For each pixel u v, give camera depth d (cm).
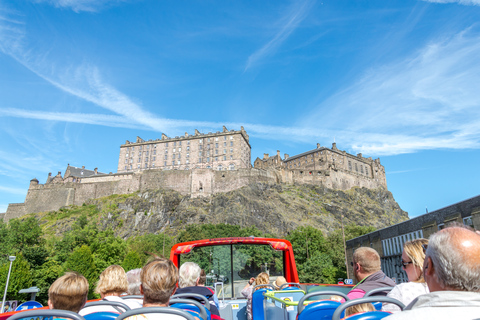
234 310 844
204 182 11281
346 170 14288
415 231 3916
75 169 14425
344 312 384
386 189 16238
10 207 13150
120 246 6806
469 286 214
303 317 368
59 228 11094
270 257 921
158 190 11519
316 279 5856
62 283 346
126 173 12762
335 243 7431
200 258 903
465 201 3112
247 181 11356
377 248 4925
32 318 332
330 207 11869
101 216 11319
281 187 11988
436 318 204
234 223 9756
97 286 463
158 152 13662
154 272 334
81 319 282
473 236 230
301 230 7788
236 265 908
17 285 4016
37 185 13338
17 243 6469
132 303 430
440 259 225
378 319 279
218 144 13075
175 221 10331
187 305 393
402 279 4128
